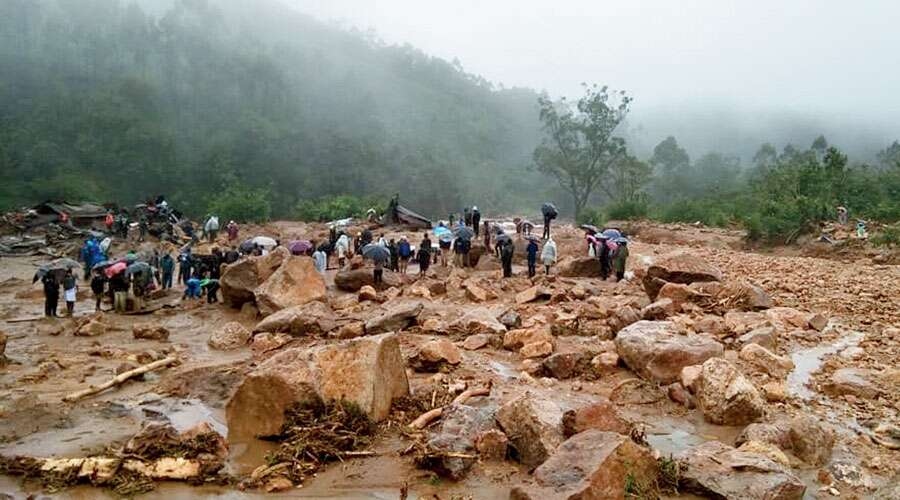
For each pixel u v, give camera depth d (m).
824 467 8.10
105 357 13.59
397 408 9.88
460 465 7.84
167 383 11.50
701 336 12.09
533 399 8.68
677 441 8.98
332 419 9.00
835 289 18.64
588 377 11.63
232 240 38.16
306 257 18.09
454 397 10.38
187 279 23.62
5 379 11.92
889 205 33.75
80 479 7.73
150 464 7.89
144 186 79.56
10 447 8.68
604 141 69.50
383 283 20.19
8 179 66.88
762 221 33.59
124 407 10.34
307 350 9.79
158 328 15.62
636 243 33.62
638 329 12.12
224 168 83.31
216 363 12.75
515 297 18.05
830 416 9.73
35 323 17.28
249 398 9.13
